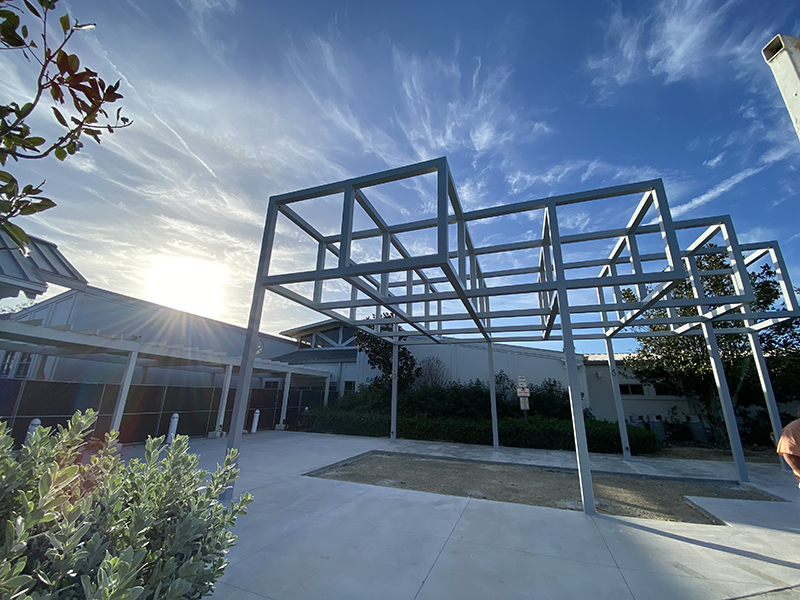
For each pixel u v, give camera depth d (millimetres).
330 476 5992
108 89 1147
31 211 1113
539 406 10875
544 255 5688
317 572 2619
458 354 13047
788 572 2678
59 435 1485
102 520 1410
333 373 14922
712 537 3346
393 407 9695
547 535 3359
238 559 2797
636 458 7738
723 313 5949
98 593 880
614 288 5797
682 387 10445
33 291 5035
